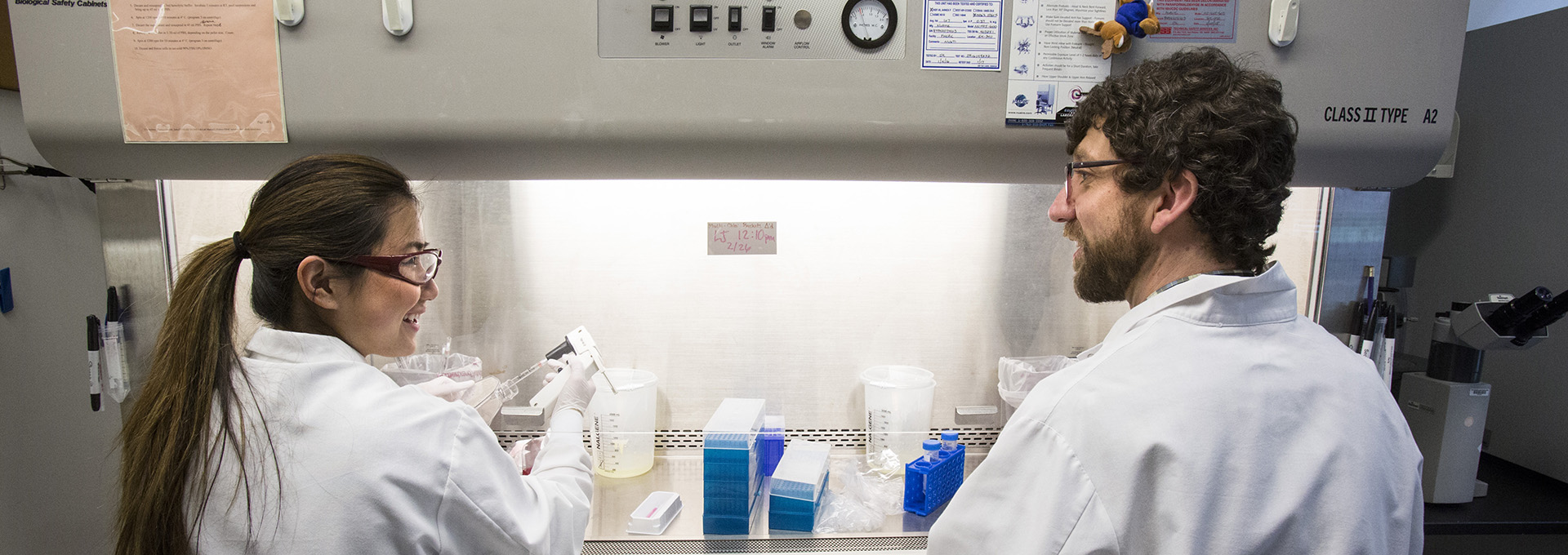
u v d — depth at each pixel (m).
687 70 1.15
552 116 1.15
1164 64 0.80
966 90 1.17
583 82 1.15
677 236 1.59
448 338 1.60
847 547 1.30
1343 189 1.45
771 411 1.67
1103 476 0.70
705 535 1.33
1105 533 0.69
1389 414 0.77
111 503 1.65
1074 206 0.91
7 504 1.61
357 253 0.85
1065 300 1.65
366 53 1.13
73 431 1.73
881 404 1.58
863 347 1.65
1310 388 0.74
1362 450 0.71
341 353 0.86
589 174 1.24
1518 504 1.62
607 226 1.58
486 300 1.59
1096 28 1.14
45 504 1.68
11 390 1.60
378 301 0.89
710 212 1.58
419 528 0.78
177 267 1.42
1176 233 0.81
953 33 1.15
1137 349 0.76
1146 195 0.80
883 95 1.17
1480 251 1.87
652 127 1.16
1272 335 0.78
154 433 0.77
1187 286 0.78
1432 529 1.53
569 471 1.09
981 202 1.60
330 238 0.83
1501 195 1.82
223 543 0.75
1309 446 0.70
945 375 1.67
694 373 1.65
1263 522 0.67
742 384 1.66
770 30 1.14
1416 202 2.04
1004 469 0.77
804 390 1.66
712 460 1.31
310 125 1.14
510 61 1.14
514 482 0.90
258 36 1.12
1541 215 1.73
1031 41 1.16
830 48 1.15
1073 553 0.70
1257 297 0.78
